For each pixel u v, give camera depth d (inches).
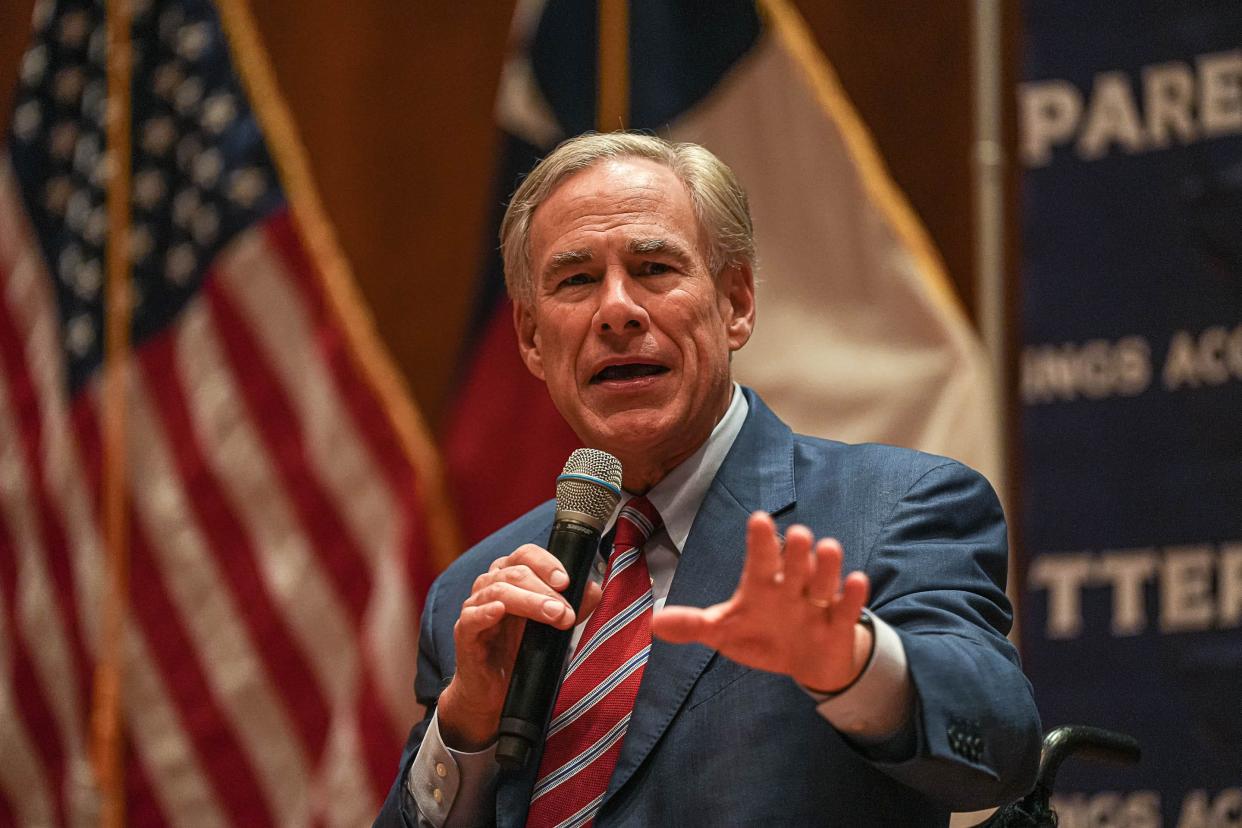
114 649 534.0
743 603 153.9
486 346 519.2
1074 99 446.0
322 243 538.6
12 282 568.4
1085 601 429.4
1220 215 427.5
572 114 510.9
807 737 185.9
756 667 159.8
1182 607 419.8
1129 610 425.1
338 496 522.9
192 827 517.0
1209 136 430.6
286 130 547.5
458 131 530.9
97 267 559.5
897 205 469.1
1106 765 417.7
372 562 516.7
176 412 544.4
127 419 547.5
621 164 222.2
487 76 529.0
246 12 557.6
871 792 184.9
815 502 205.8
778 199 482.6
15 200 570.9
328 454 526.3
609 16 506.6
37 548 551.5
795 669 158.7
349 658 514.0
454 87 532.4
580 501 202.7
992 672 173.6
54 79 574.9
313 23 549.6
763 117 487.8
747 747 186.4
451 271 527.5
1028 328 444.8
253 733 518.3
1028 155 449.7
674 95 497.7
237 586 527.5
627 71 502.9
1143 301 432.8
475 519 508.7
